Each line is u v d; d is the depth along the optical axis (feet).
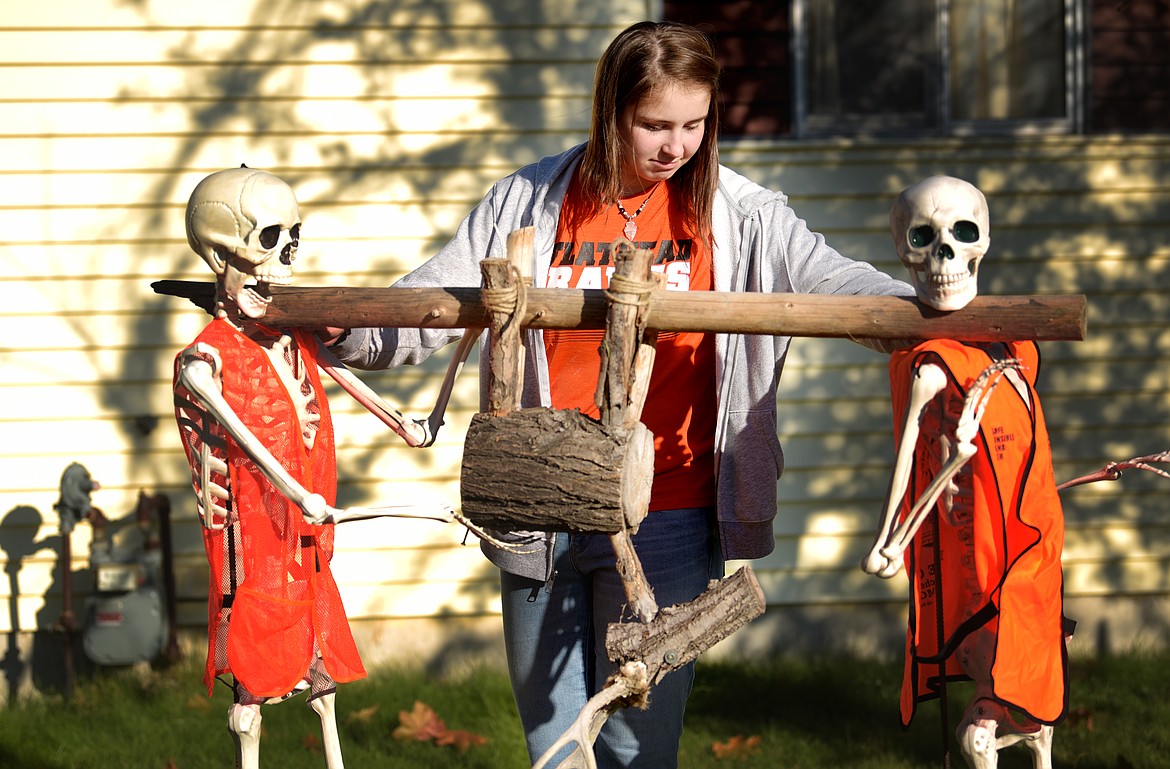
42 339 19.36
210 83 19.30
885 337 8.23
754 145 20.03
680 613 8.03
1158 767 14.93
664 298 8.18
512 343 8.20
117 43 19.17
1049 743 8.50
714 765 15.31
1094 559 20.63
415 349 9.64
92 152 19.24
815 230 20.12
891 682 18.57
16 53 19.06
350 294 8.61
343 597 19.72
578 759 8.07
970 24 20.52
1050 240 20.38
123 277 19.43
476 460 7.94
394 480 19.74
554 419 7.95
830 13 20.30
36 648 19.44
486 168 19.60
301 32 19.34
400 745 16.12
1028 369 8.48
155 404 19.56
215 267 8.50
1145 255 20.44
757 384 9.86
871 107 20.43
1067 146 20.35
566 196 10.07
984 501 8.11
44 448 19.42
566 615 10.15
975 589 8.41
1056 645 8.18
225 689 18.31
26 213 19.24
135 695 18.34
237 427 8.19
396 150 19.51
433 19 19.42
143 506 18.89
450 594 19.86
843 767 15.19
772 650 20.34
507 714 17.28
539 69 19.53
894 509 7.91
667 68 8.95
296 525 8.63
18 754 16.08
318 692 8.95
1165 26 20.66
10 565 19.40
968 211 7.96
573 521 7.77
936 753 15.62
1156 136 20.42
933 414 8.29
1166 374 20.52
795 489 20.29
